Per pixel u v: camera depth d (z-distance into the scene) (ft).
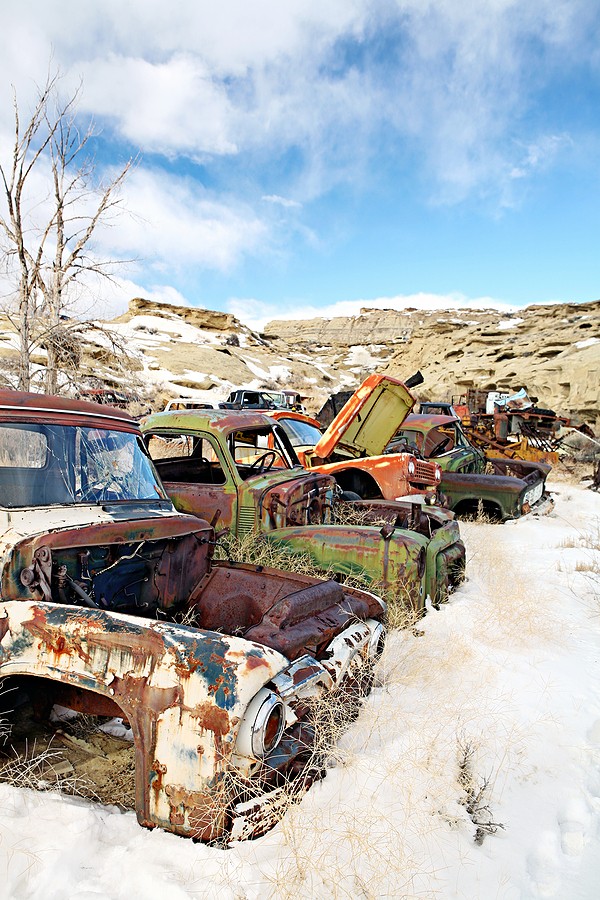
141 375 85.76
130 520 10.73
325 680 9.31
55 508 10.37
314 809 7.95
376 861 7.29
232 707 7.20
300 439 28.66
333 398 40.42
